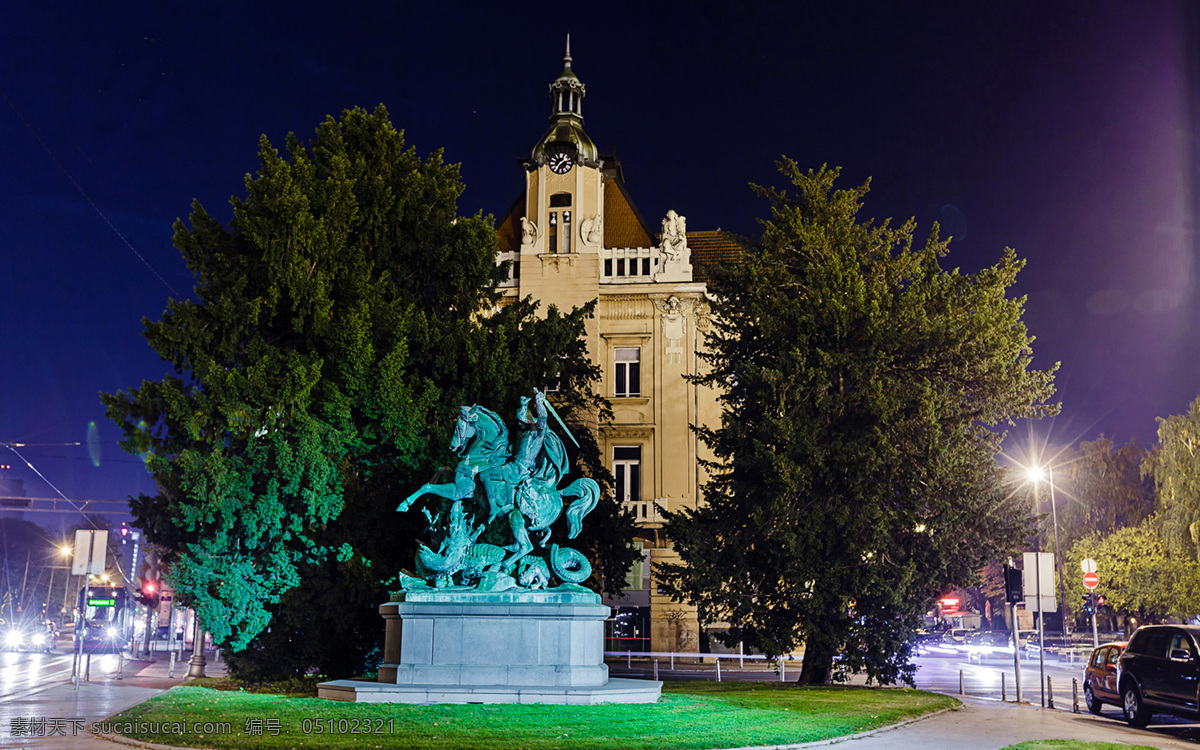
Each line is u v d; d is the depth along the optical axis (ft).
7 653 186.70
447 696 57.26
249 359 81.41
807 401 93.56
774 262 102.99
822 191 104.88
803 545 87.86
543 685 58.80
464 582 63.57
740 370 95.30
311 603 80.07
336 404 80.33
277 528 77.00
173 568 79.36
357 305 86.17
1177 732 63.57
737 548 91.97
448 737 44.57
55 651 198.70
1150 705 64.69
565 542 91.71
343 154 92.27
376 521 82.07
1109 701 71.41
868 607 90.02
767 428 90.38
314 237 84.12
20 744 45.96
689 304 149.69
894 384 92.89
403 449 82.48
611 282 150.82
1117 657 72.33
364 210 93.25
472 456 64.75
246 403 77.41
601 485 100.01
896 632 88.94
